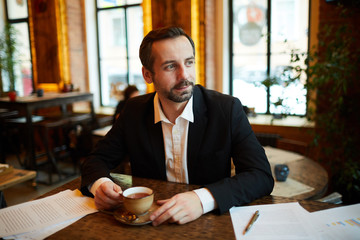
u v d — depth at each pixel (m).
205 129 1.17
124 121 1.29
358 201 2.39
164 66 1.01
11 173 1.59
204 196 0.89
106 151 1.28
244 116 1.20
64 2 4.51
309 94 2.65
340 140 2.71
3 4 5.30
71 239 0.77
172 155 1.21
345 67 2.37
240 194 0.93
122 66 4.88
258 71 3.83
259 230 0.78
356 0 2.47
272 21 3.64
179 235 0.77
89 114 4.29
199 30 3.55
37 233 0.80
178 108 1.15
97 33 4.96
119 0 4.66
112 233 0.79
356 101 2.59
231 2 3.81
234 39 3.89
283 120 3.54
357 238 0.73
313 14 3.25
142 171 1.25
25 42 5.26
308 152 3.01
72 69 4.73
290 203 0.94
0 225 0.86
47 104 3.70
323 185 1.58
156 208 0.91
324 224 0.80
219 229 0.79
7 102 3.51
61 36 4.57
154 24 3.79
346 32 2.45
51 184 3.60
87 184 1.04
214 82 3.93
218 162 1.17
